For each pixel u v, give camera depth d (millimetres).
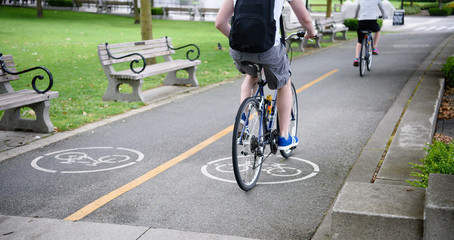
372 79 10414
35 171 5035
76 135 6445
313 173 4852
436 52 15047
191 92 9555
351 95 8742
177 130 6668
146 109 8031
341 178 4695
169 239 3430
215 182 4641
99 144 6031
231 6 4141
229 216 3852
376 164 4895
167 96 9164
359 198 2963
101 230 3596
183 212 3939
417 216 2680
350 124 6715
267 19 3889
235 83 10555
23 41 20219
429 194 2688
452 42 18375
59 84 10688
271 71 4273
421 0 73062
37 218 3830
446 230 2525
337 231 2838
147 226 3682
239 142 4176
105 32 25609
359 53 10867
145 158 5445
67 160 5391
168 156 5508
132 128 6809
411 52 15305
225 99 8805
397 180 4266
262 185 4547
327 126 6645
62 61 14719
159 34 25375
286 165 5117
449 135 6766
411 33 25750
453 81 10125
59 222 3752
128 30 27312
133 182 4672
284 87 4703
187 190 4438
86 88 10141
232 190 4430
